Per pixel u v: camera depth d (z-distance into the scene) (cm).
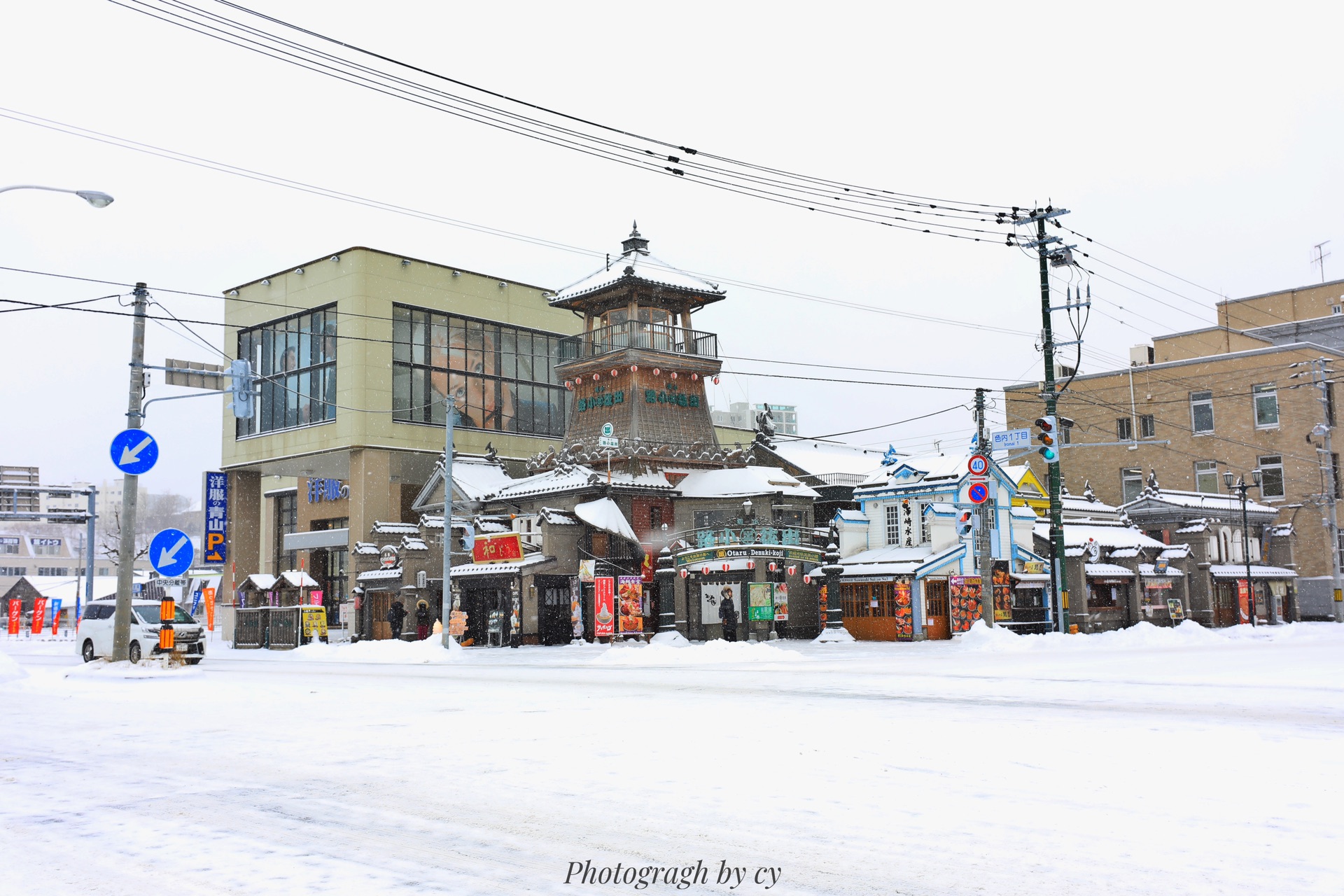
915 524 4356
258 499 6197
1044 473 7225
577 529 4303
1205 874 607
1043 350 3859
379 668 2892
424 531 4716
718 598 4116
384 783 939
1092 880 599
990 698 1652
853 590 4256
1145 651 3114
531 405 6088
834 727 1284
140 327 2752
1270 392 6431
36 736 1358
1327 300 7569
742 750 1098
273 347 5825
